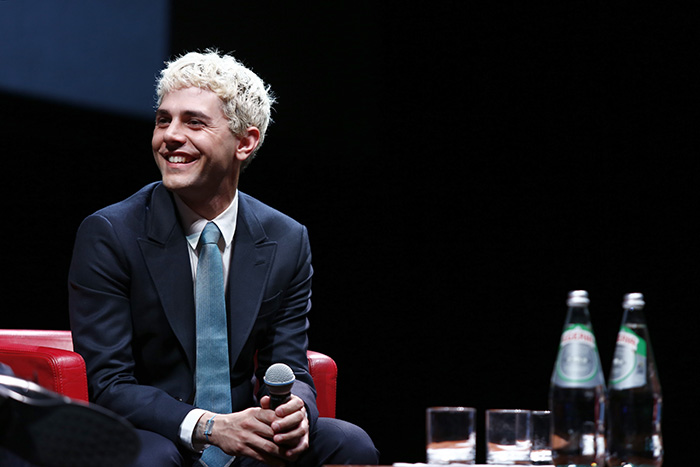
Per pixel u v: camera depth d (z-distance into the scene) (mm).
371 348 12969
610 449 3902
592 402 3809
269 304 5449
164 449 4523
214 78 5230
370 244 12875
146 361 5211
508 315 12281
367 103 12148
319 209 12852
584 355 3863
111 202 11250
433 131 12344
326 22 11852
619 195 11484
